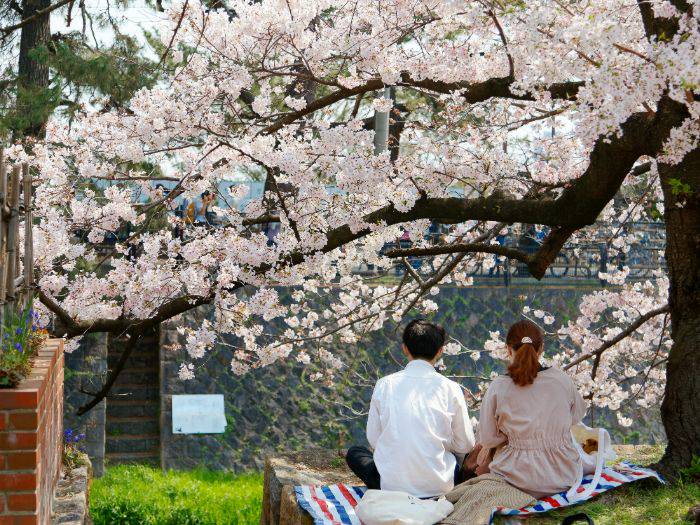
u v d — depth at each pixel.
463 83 6.54
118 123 6.98
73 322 7.25
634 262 16.31
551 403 4.41
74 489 5.65
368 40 6.65
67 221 7.30
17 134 13.05
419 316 17.16
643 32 5.73
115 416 16.08
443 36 6.94
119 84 12.92
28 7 14.81
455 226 9.20
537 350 4.48
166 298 7.11
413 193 6.52
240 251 6.61
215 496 13.28
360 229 6.53
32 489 3.59
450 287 17.42
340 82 6.79
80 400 15.15
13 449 3.58
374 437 4.47
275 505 5.87
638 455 5.90
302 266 6.91
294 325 10.16
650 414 16.84
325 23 7.38
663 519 4.28
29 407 3.60
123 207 7.21
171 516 11.75
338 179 6.39
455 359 17.33
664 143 4.98
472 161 6.77
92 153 7.54
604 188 5.79
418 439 4.32
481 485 4.34
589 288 17.84
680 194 5.32
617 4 4.94
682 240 5.39
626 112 4.12
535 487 4.37
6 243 4.57
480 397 9.32
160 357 15.80
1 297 4.16
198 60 7.04
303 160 6.59
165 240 7.55
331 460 6.60
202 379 15.92
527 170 7.22
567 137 7.30
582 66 4.62
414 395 4.43
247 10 6.82
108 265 13.75
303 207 6.61
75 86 13.91
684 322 5.39
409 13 6.60
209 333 7.25
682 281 5.41
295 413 16.19
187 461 15.48
